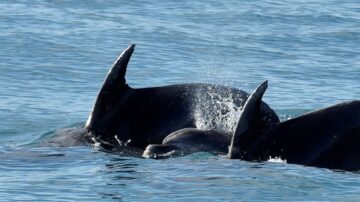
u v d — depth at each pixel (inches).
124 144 2514.8
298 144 2240.4
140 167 2230.6
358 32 4643.2
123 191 2015.3
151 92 2564.0
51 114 2992.1
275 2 5413.4
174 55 3998.5
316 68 3865.7
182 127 2519.7
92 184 2075.5
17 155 2370.8
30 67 3673.7
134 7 5032.0
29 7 4837.6
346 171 2180.1
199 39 4320.9
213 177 2114.9
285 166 2198.6
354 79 3686.0
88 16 4702.3
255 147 2258.9
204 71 3740.2
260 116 2251.5
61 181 2101.4
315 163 2215.8
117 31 4387.3
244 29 4616.1
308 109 3090.6
